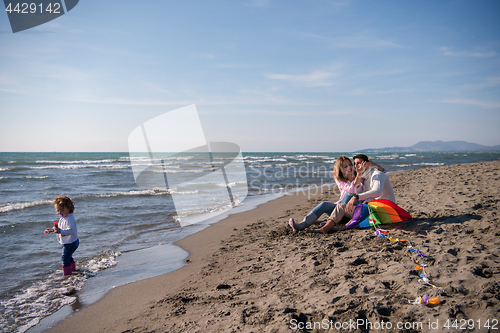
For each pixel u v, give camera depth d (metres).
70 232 4.13
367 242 3.72
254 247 4.66
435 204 5.50
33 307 3.21
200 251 4.98
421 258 2.92
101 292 3.55
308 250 3.85
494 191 6.23
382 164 31.08
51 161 36.91
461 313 1.92
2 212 8.55
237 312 2.50
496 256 2.76
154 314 2.82
